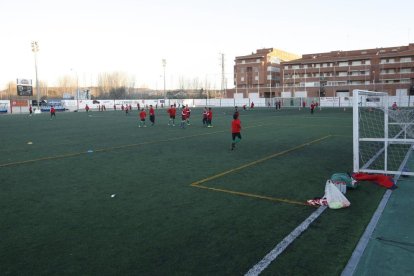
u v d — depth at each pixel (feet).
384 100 39.04
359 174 30.14
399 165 35.76
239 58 368.27
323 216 21.04
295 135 67.10
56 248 16.94
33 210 22.77
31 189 28.14
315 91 314.55
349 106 253.24
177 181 30.40
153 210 22.54
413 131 55.83
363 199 24.32
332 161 39.06
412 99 224.94
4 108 226.17
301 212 21.86
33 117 163.53
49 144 58.54
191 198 25.18
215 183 29.53
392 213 21.21
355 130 31.30
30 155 46.34
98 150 50.39
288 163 38.22
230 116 140.87
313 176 31.71
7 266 15.16
